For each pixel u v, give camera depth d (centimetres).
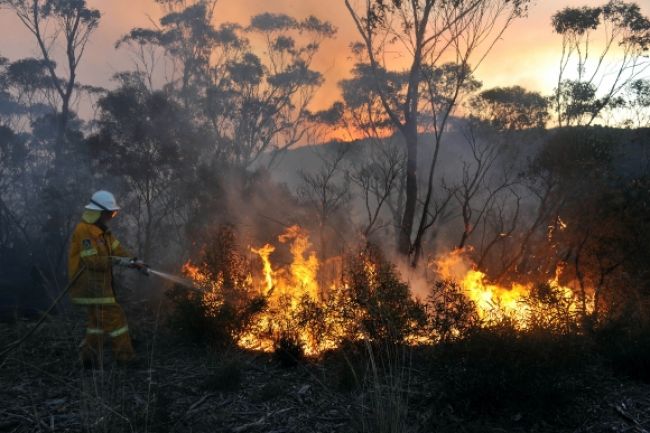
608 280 892
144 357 594
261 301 677
